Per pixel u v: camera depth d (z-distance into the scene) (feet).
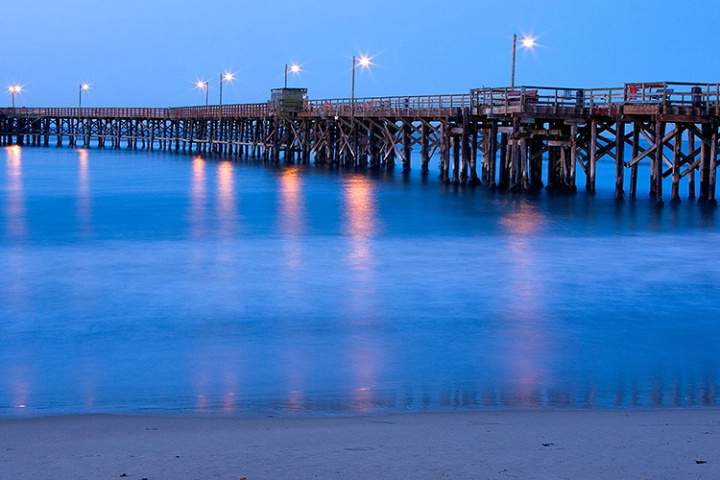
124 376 37.93
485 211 109.19
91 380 37.27
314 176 177.88
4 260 69.15
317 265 67.97
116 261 69.05
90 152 302.45
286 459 24.72
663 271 66.54
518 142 130.82
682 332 47.50
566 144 129.70
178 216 102.68
